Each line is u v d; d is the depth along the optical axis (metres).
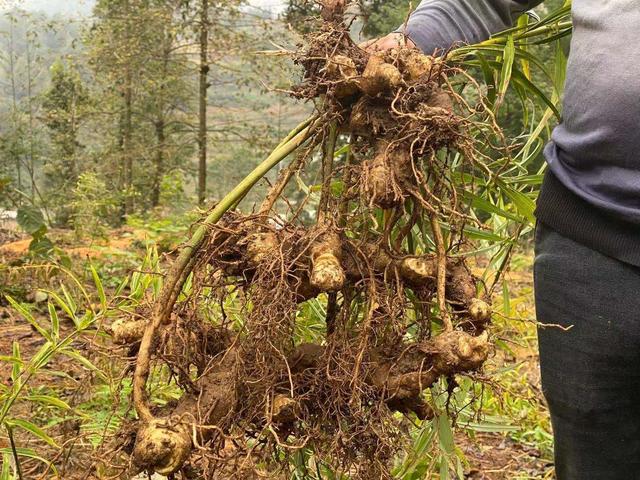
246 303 1.26
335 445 1.21
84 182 5.90
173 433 1.08
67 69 14.68
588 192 1.30
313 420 1.27
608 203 1.27
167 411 1.19
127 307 1.70
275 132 10.70
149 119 12.24
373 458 1.26
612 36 1.26
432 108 1.18
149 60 11.33
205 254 1.24
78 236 5.75
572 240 1.36
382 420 1.23
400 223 1.51
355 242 1.30
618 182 1.26
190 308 1.29
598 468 1.40
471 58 1.70
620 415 1.37
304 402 1.26
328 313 1.36
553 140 1.40
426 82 1.23
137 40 10.84
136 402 1.13
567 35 1.65
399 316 1.26
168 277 1.22
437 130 1.18
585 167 1.32
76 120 13.48
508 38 1.50
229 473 1.23
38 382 2.44
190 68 11.32
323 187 1.28
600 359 1.34
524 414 2.85
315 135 1.34
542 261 1.41
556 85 1.77
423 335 1.33
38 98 14.70
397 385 1.21
